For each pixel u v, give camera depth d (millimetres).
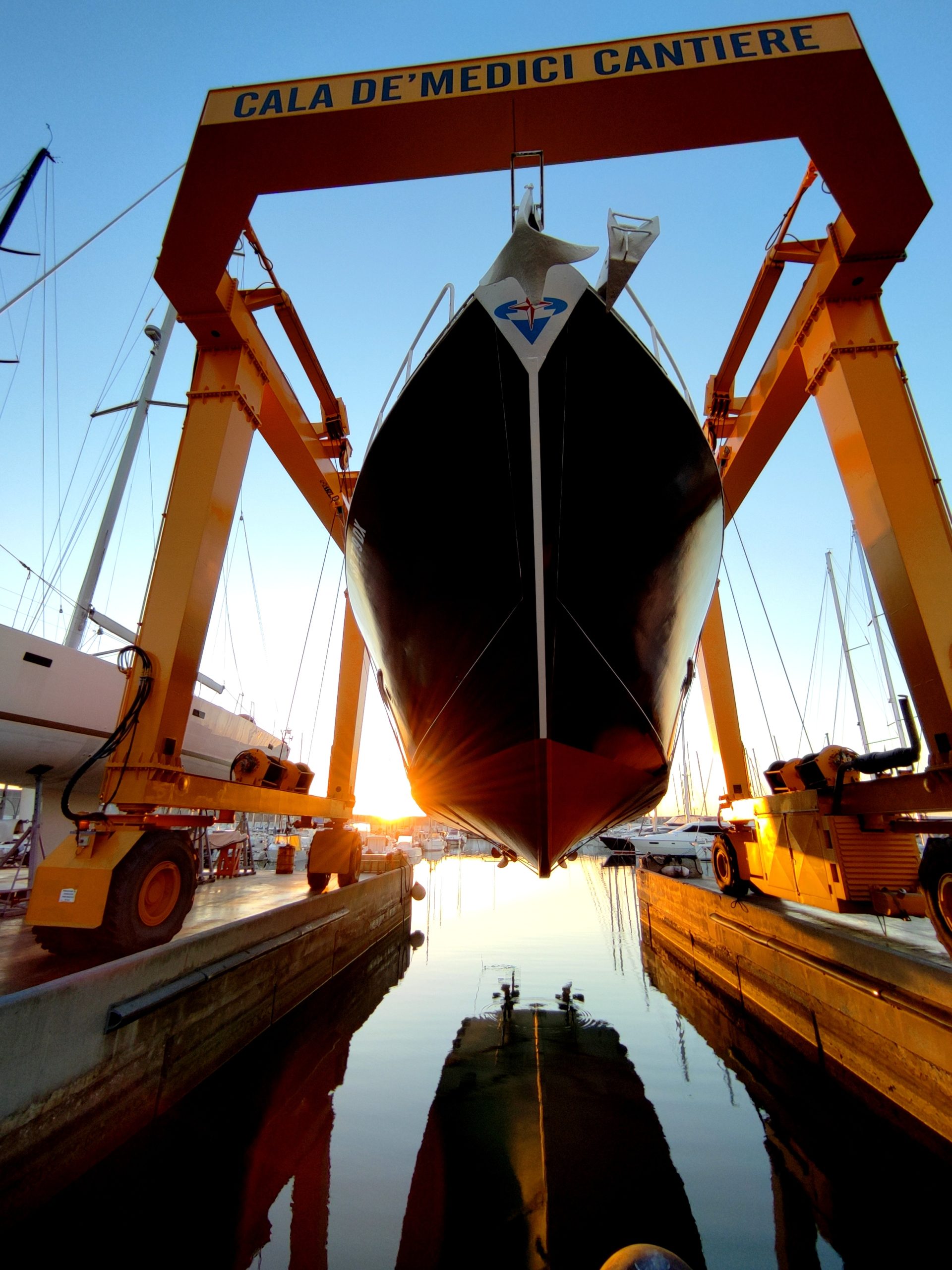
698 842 18469
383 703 6504
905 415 5293
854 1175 3953
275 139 4934
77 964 4637
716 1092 5320
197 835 12266
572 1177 3910
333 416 8820
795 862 6594
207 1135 4488
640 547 4367
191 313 6023
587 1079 5629
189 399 6152
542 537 3959
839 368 5531
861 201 5078
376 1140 4434
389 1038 6879
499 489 4035
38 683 8461
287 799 7816
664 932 12062
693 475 4492
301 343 7598
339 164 5066
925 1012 4246
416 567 4594
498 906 19906
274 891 10234
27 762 8742
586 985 9484
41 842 8688
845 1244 3254
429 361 4137
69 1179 3584
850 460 5395
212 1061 5426
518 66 4773
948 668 4586
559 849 5324
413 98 4785
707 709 9984
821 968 5672
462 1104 5070
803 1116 4844
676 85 4645
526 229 4121
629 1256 1680
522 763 4559
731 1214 3516
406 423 4305
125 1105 4164
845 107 4695
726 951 8391
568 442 3922
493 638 4340
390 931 13812
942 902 4285
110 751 5039
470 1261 3096
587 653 4297
